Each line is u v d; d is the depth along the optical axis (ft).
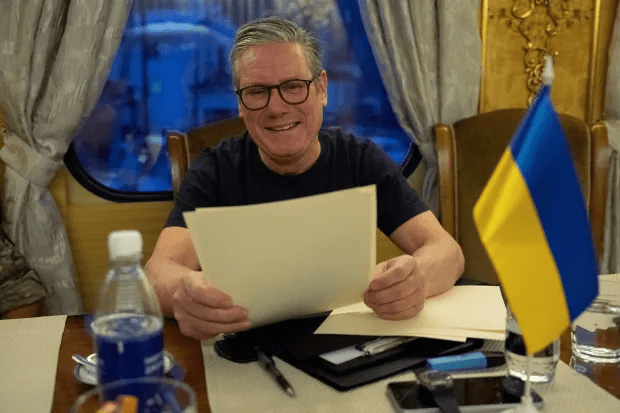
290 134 5.21
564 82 10.26
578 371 3.29
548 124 2.60
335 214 3.33
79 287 9.53
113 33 8.59
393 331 3.66
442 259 4.49
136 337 2.71
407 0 9.23
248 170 5.79
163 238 5.01
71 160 9.24
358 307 4.09
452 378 3.04
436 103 9.64
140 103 9.37
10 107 8.43
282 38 5.01
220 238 3.18
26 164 8.54
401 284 3.72
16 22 8.25
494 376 3.13
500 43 9.92
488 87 9.99
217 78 9.48
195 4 9.22
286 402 2.98
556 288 2.62
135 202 9.53
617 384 3.14
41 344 3.72
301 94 5.10
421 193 10.14
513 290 2.56
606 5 10.14
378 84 9.91
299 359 3.36
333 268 3.50
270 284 3.38
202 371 3.34
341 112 9.93
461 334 3.59
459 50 9.47
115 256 2.60
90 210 9.42
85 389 3.12
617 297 3.59
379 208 5.82
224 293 3.39
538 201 2.57
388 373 3.22
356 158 5.89
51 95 8.55
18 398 3.01
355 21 9.66
